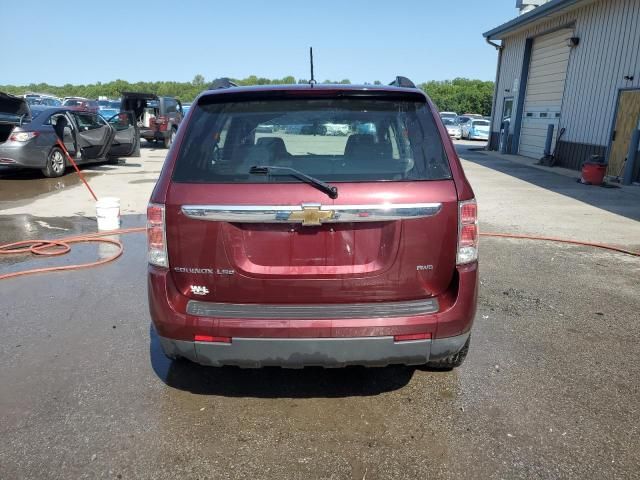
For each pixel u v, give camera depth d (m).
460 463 2.58
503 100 21.66
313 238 2.59
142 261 5.87
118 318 4.27
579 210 9.17
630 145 12.26
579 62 15.02
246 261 2.62
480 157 19.45
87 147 12.86
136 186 11.23
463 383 3.32
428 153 2.71
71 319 4.25
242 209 2.53
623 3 12.88
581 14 14.91
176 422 2.89
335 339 2.61
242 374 3.42
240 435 2.79
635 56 12.39
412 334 2.64
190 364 3.53
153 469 2.52
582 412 3.01
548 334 4.07
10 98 12.17
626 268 5.82
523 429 2.85
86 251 6.27
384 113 2.85
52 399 3.09
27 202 9.19
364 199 2.54
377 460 2.60
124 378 3.34
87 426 2.84
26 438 2.73
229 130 2.79
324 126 2.79
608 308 4.62
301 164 2.68
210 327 2.61
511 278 5.42
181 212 2.59
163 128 20.94
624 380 3.38
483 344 3.88
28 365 3.48
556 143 16.39
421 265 2.64
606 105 13.60
